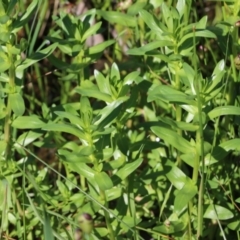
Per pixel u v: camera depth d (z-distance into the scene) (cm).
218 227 97
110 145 93
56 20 102
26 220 97
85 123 88
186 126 89
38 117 94
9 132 94
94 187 92
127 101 95
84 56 101
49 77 125
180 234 94
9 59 92
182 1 95
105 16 105
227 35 98
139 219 94
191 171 106
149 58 105
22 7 117
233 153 100
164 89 89
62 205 96
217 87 90
